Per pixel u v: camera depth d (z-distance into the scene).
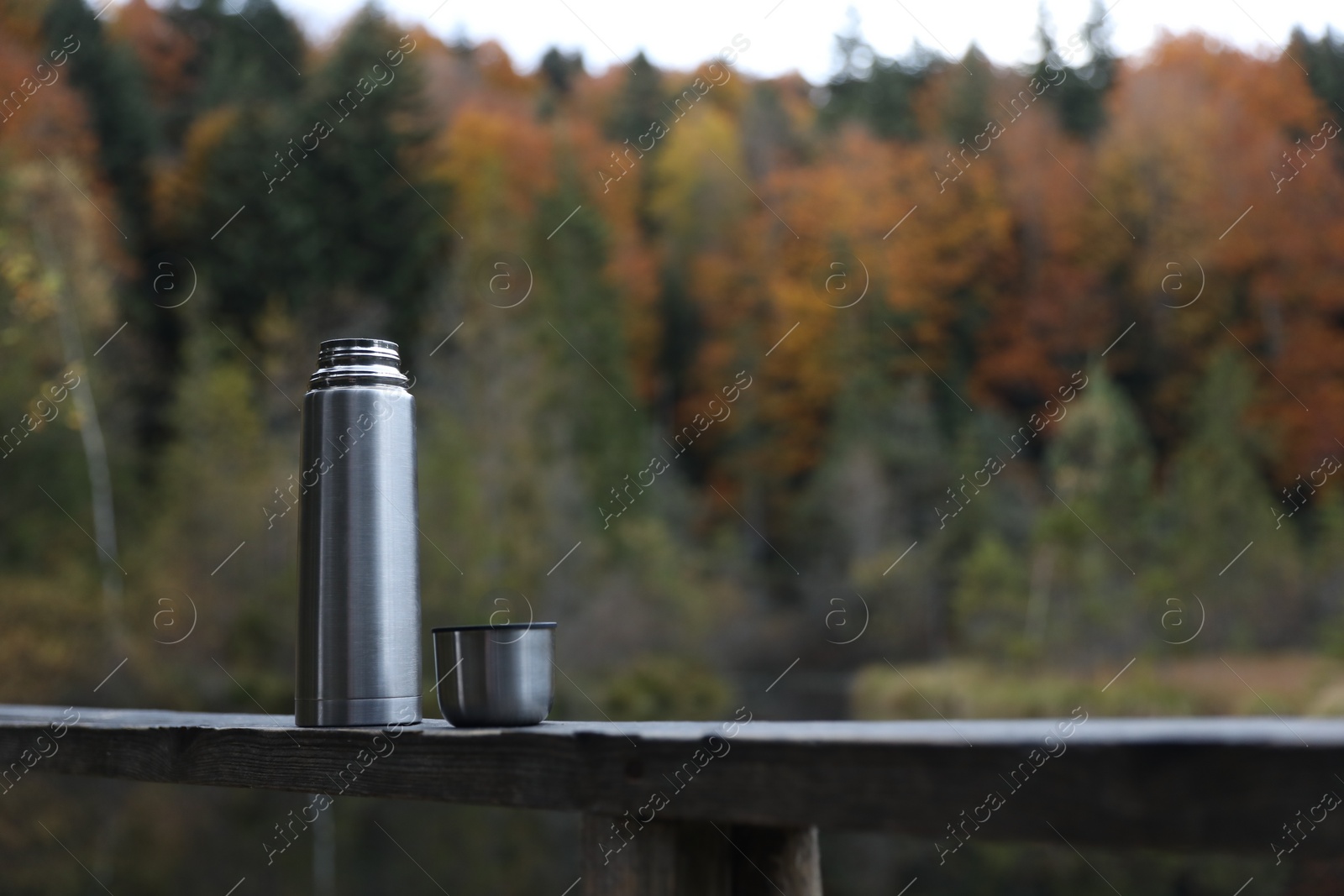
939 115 27.00
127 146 20.67
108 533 15.34
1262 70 24.14
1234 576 20.62
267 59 23.64
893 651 23.81
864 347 26.28
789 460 26.88
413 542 1.18
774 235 27.84
